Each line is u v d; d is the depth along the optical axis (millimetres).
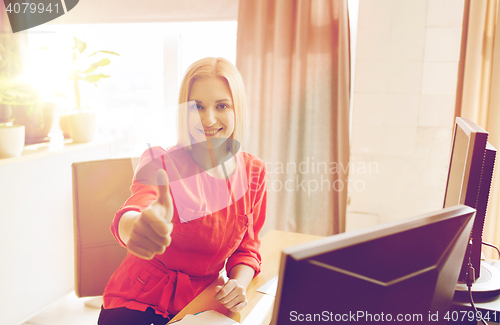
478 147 865
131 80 2779
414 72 1910
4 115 1891
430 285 593
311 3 2133
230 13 2424
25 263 1773
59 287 2006
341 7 2029
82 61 2725
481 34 1841
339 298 519
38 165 1811
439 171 1938
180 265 1029
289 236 1449
